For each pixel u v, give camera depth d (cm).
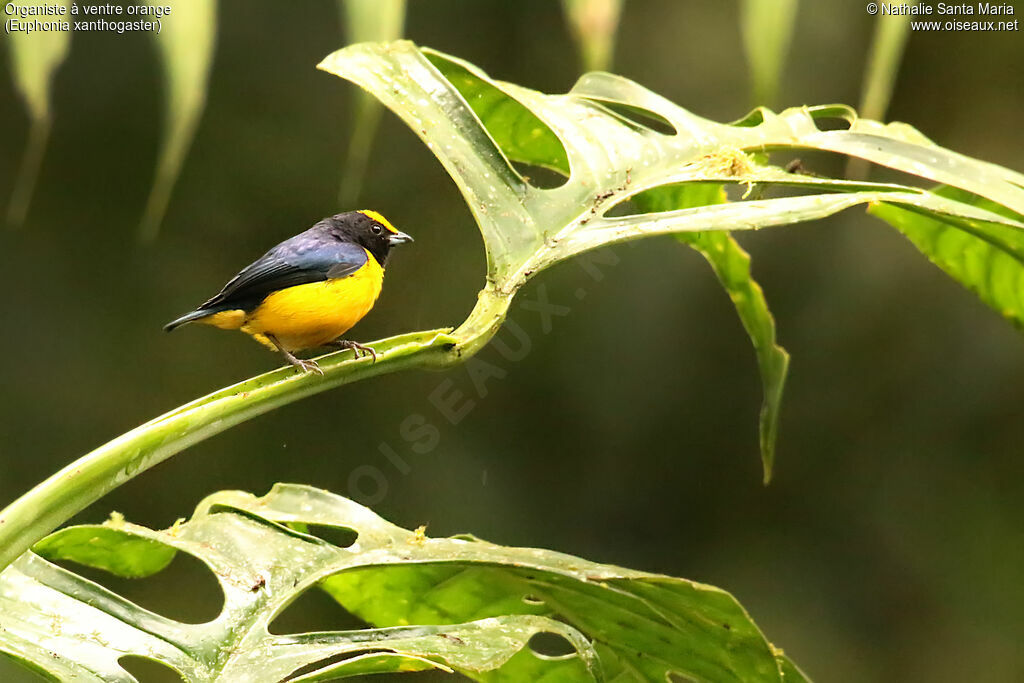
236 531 394
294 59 1345
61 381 1325
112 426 1336
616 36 1301
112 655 333
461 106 420
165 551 424
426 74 425
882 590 1298
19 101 1314
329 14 1348
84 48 1294
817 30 1230
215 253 1365
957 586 1265
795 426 1329
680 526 1331
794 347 1325
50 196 1334
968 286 524
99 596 350
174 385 1359
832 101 1247
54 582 352
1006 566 1259
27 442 1307
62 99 1305
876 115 340
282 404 333
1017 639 1241
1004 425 1276
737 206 384
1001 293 518
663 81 1302
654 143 448
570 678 430
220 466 1307
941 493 1296
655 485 1325
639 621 396
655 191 532
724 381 1316
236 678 327
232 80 1334
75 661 326
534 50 1359
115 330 1348
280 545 391
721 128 463
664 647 405
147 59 1311
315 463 1311
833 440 1324
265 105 1345
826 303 1318
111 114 1323
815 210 372
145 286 1355
